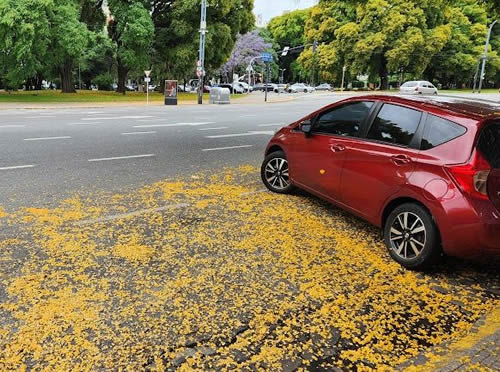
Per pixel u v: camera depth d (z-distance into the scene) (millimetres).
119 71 39688
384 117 4742
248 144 11484
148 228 4930
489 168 3684
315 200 6270
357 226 5270
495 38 55750
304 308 3422
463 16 53594
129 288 3588
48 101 27500
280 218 5457
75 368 2631
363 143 4812
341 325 3217
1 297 3367
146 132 12906
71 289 3527
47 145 9906
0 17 22984
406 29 47531
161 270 3926
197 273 3902
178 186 6832
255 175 7836
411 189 4086
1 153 8812
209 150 10320
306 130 5656
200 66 30828
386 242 4430
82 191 6340
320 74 56375
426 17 48875
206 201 6059
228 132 13797
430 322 3326
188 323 3146
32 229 4750
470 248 3707
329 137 5355
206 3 32875
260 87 70812
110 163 8352
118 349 2826
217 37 37406
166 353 2811
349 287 3793
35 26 24000
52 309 3232
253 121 17766
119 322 3117
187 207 5766
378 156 4527
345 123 5227
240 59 64250
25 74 25625
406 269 4191
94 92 38812
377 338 3082
